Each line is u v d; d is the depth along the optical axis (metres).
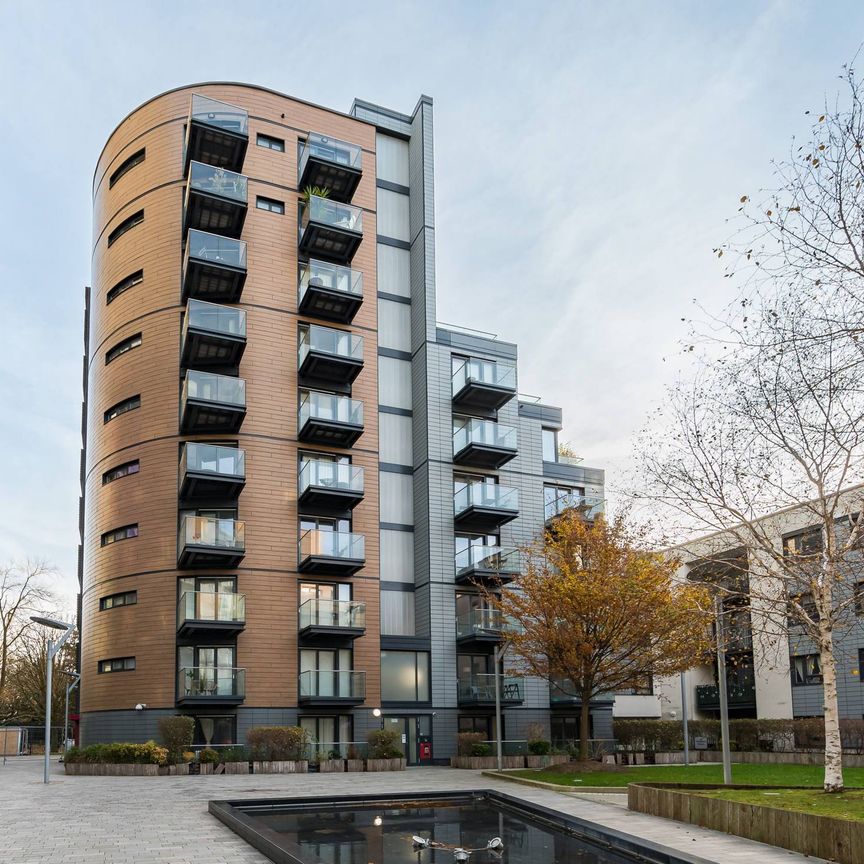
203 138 32.19
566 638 24.88
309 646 30.30
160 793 19.17
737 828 12.49
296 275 33.69
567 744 31.42
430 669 31.95
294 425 31.97
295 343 32.94
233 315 30.59
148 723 28.11
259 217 33.59
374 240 35.91
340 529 32.16
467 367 34.53
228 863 10.51
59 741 57.47
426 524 33.47
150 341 31.80
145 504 30.27
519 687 32.84
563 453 41.34
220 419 30.34
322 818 14.61
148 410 31.16
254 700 28.86
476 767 27.94
